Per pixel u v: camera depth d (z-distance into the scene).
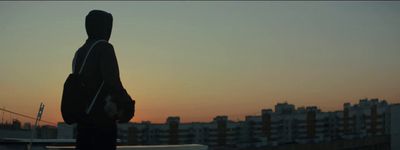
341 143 44.72
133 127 73.00
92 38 4.03
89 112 3.77
